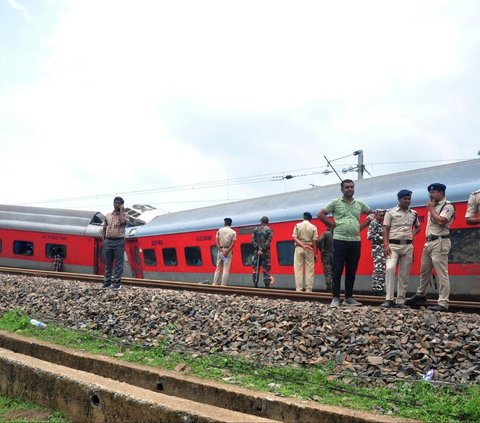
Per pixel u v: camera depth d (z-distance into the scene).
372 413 3.75
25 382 4.38
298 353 5.39
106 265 10.90
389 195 12.81
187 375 4.84
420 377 4.57
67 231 23.53
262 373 4.84
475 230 11.05
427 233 8.16
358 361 5.07
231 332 6.21
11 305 9.30
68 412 3.96
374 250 10.84
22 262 24.19
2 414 4.08
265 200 16.56
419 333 5.46
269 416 4.05
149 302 8.37
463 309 8.38
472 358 4.83
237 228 16.62
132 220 23.94
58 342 6.36
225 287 11.91
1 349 5.14
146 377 4.96
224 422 3.13
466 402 3.84
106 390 3.71
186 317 7.17
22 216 24.70
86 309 8.21
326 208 8.32
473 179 11.23
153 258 20.12
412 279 12.02
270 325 6.29
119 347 6.11
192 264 18.27
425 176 12.43
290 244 14.95
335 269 8.16
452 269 11.36
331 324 6.08
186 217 19.27
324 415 3.76
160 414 3.41
